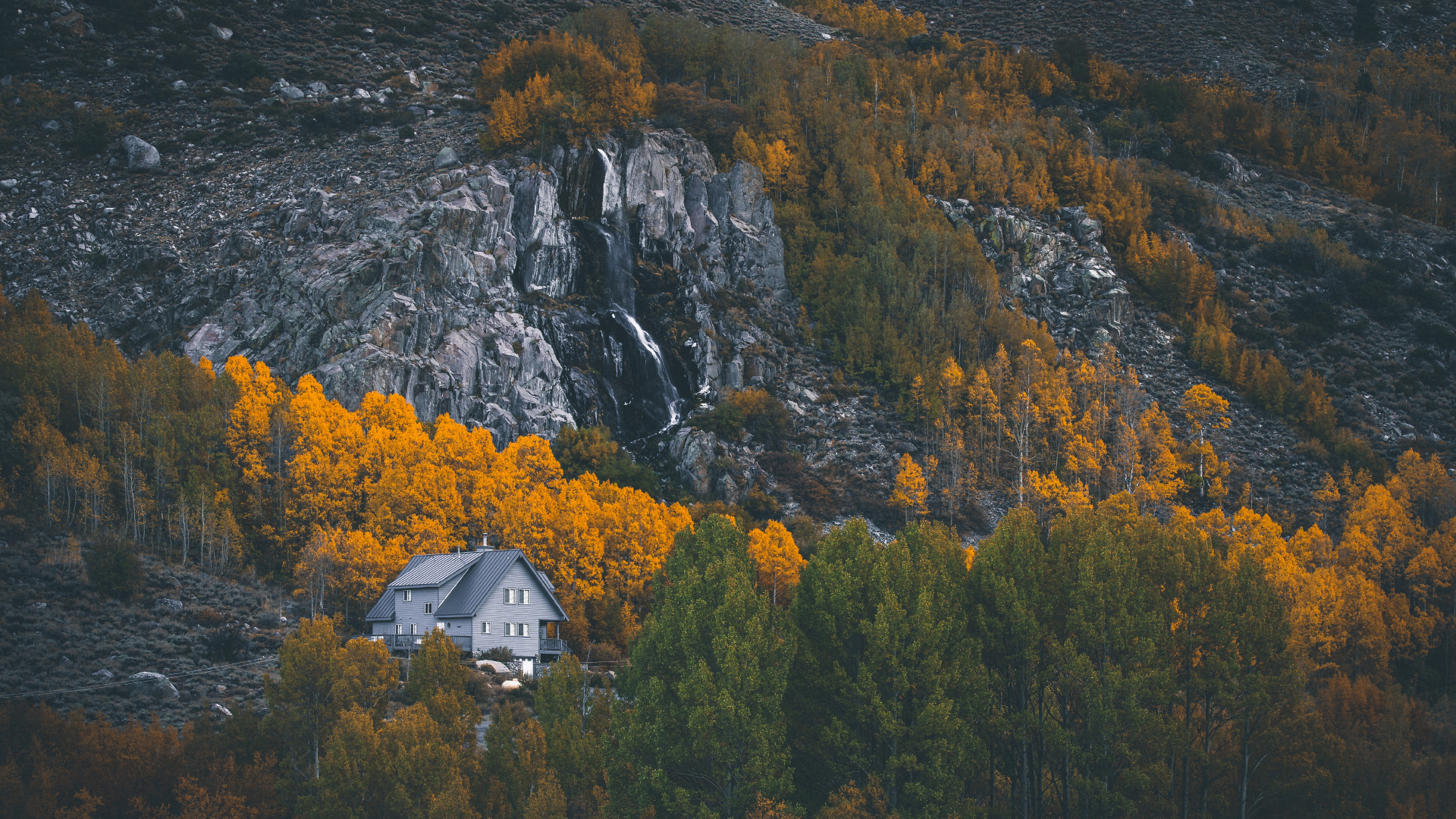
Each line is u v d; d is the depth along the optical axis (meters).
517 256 144.88
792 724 55.09
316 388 108.12
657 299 155.50
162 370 106.94
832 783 53.88
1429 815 61.91
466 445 104.19
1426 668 110.06
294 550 94.50
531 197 146.50
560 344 140.62
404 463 100.44
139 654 71.06
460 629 81.75
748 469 136.00
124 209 150.25
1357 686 81.81
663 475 134.75
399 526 93.31
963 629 55.09
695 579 54.81
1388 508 130.75
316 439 99.88
